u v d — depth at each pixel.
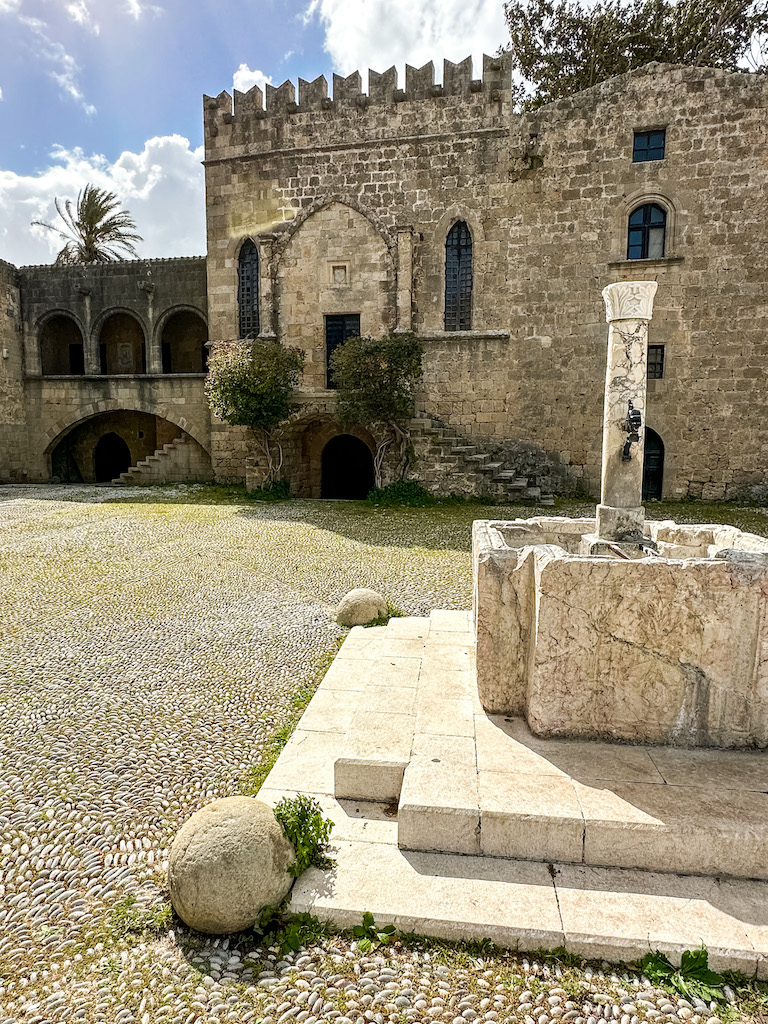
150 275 23.34
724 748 4.18
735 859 3.37
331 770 4.53
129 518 16.03
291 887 3.37
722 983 2.85
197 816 3.40
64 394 24.06
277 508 17.45
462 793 3.69
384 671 5.52
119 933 3.22
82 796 4.44
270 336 20.27
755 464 17.67
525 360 19.00
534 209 18.52
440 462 18.06
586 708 4.28
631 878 3.38
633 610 4.15
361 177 19.64
